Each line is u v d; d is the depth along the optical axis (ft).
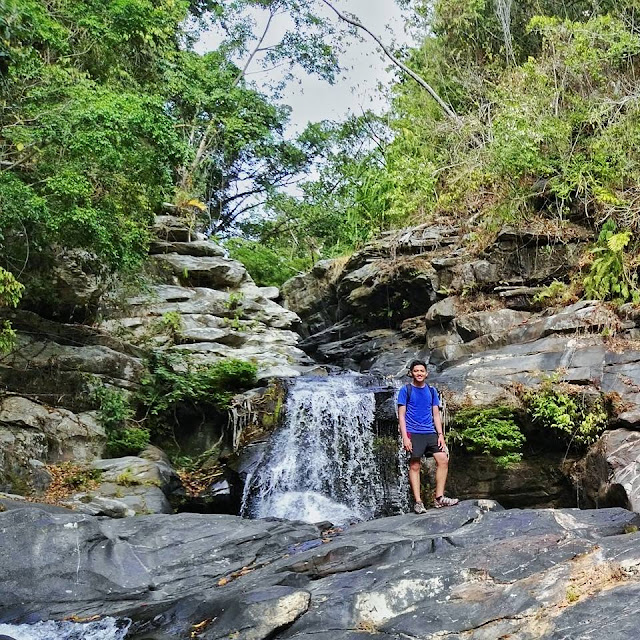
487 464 32.63
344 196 91.04
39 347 35.73
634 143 39.58
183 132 79.46
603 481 28.19
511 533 19.11
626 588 13.43
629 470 26.58
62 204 30.78
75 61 35.81
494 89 53.21
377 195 61.00
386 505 34.71
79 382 35.83
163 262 52.85
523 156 42.45
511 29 59.16
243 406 40.04
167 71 43.47
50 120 28.86
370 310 52.80
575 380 32.14
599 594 13.51
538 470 32.09
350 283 53.57
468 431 32.68
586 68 44.65
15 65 30.09
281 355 48.60
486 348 39.19
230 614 15.60
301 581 17.62
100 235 32.07
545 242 43.01
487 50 58.18
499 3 57.16
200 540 22.04
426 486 33.94
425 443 25.57
